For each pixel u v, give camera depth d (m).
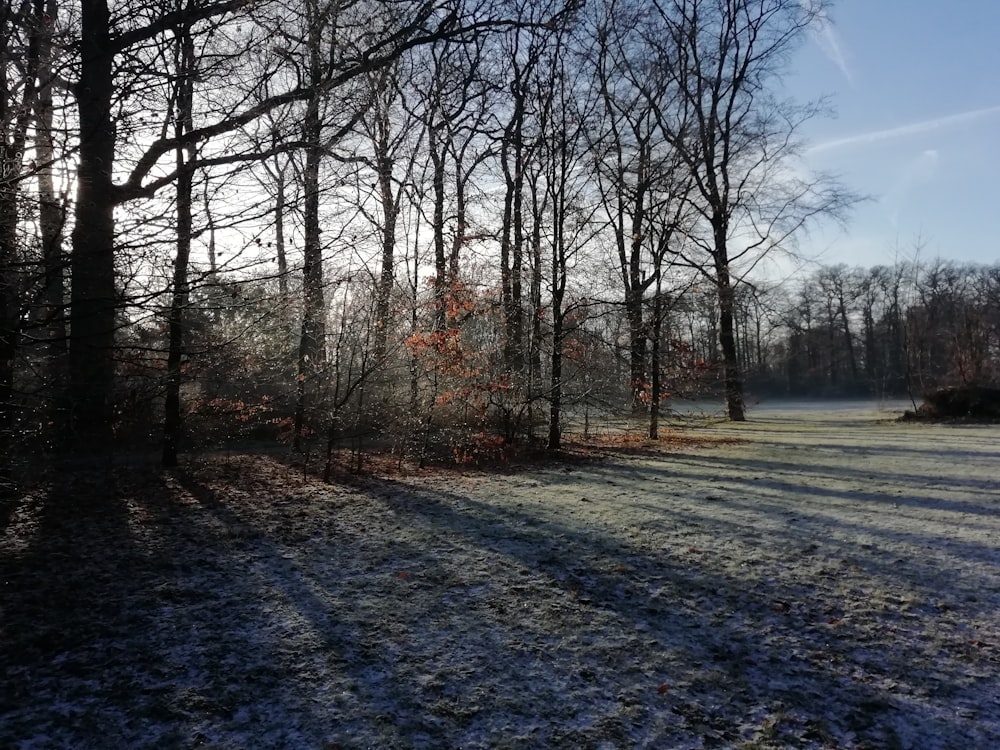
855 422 26.19
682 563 5.92
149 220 5.00
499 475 11.37
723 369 23.16
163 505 8.19
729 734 3.29
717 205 24.16
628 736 3.25
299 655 4.09
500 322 14.05
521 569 5.75
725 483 10.25
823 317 71.44
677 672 3.92
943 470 11.09
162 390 8.29
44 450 9.08
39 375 6.28
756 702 3.59
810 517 7.67
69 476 9.55
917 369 35.25
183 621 4.57
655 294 18.19
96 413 9.80
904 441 16.80
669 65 20.02
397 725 3.33
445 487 9.95
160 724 3.31
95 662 3.96
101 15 5.50
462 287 13.27
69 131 5.01
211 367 8.48
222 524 7.29
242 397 11.98
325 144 5.96
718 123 24.52
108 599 4.95
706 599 5.07
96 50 5.36
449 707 3.51
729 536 6.82
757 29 23.58
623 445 16.80
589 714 3.46
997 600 5.00
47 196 5.07
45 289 5.34
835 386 65.12
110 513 7.68
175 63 5.78
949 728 3.33
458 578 5.52
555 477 11.11
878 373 65.69
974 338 30.28
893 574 5.59
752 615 4.77
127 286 5.54
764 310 24.03
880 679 3.84
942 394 25.94
